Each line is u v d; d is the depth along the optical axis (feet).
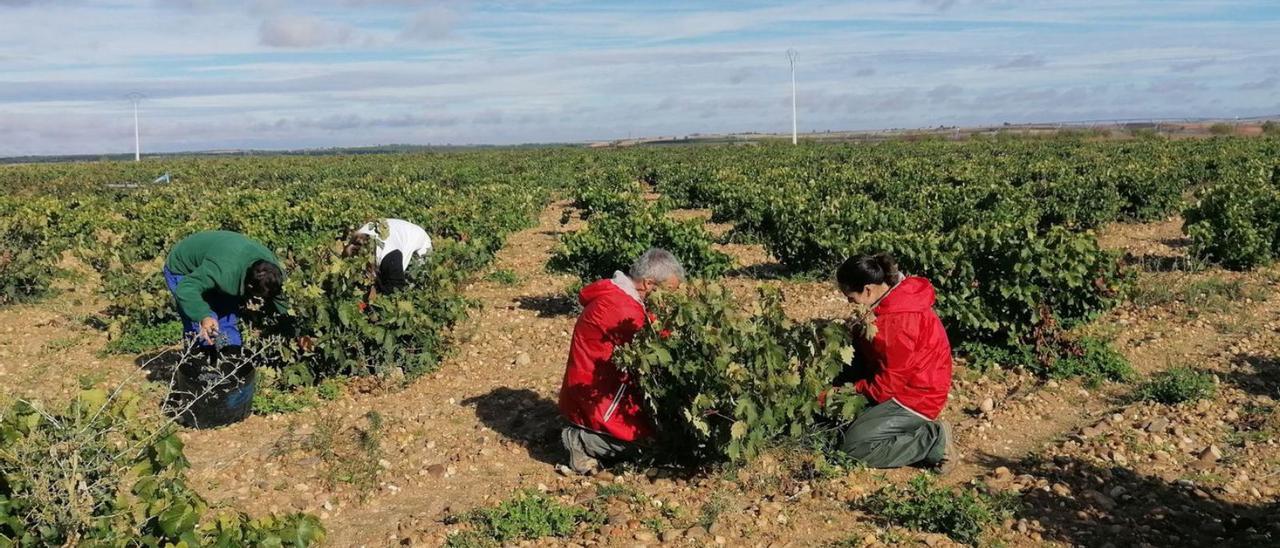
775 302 18.66
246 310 24.00
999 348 26.27
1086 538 15.71
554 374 26.12
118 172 168.35
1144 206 59.26
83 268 45.91
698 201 83.61
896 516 16.63
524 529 16.52
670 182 92.99
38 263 38.70
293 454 20.16
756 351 17.44
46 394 25.09
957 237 28.96
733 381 16.83
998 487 17.80
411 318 24.84
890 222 45.50
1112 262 28.27
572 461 19.25
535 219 71.26
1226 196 42.24
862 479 18.28
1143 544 15.38
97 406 12.10
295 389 24.23
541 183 103.91
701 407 16.99
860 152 167.73
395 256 26.09
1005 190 58.23
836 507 17.12
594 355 18.78
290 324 24.40
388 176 126.62
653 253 19.15
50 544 11.00
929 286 18.97
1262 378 23.89
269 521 12.02
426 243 27.22
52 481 11.32
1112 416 21.42
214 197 80.53
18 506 10.87
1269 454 19.06
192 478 18.93
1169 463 18.88
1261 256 38.37
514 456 20.33
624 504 17.46
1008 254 26.48
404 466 19.84
